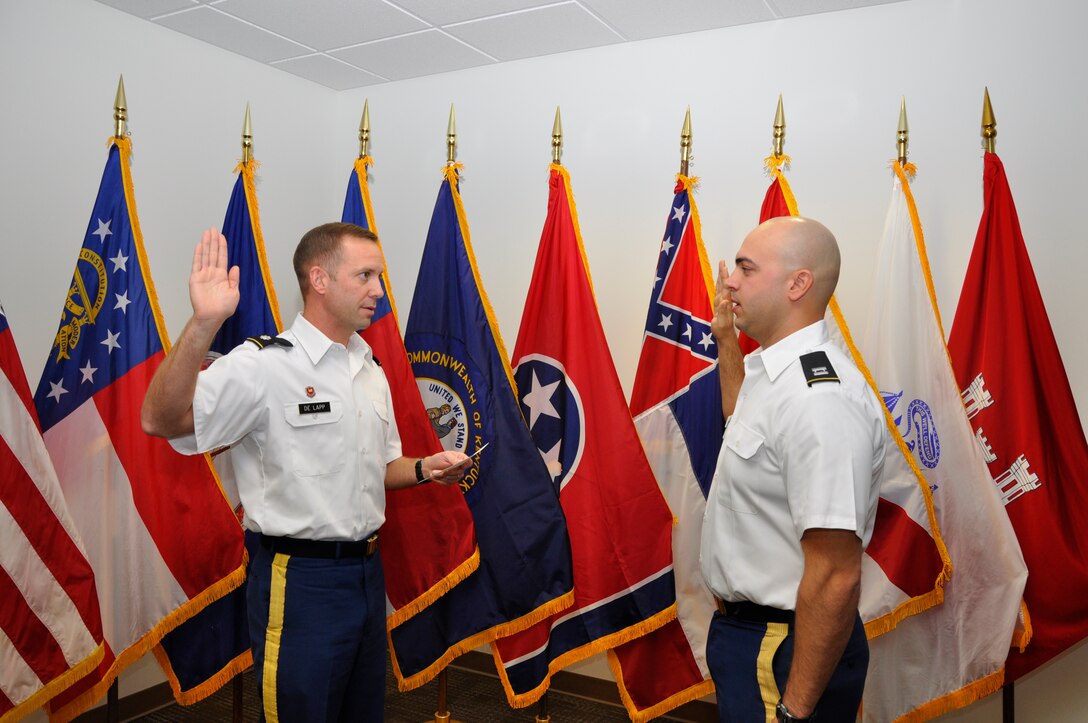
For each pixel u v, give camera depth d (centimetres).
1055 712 266
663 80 319
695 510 280
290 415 212
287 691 207
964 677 247
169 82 313
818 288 172
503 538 281
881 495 247
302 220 371
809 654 148
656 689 285
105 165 281
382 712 231
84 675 235
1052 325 262
